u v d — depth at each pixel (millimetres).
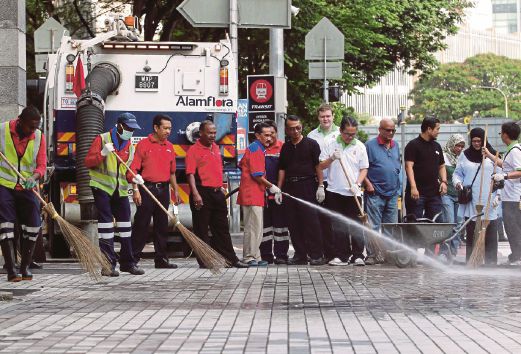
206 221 20484
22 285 16484
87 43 23547
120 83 23656
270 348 10203
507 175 20859
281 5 25766
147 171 19859
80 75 22672
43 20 42656
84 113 22016
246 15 25688
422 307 13352
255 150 20828
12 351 10070
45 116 25062
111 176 18297
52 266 20922
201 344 10469
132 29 24391
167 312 12945
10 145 17047
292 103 45094
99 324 11875
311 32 30109
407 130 74750
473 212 21406
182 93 23844
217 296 14789
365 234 20891
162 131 19875
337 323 11883
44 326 11719
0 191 17000
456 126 73312
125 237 18547
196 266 20781
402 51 58406
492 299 14258
